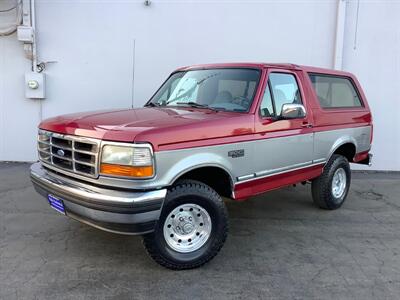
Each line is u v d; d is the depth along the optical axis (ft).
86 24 26.96
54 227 16.57
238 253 14.73
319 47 28.04
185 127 12.40
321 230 17.37
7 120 27.73
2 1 25.99
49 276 12.57
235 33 27.61
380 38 28.12
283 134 15.75
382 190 24.43
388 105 28.81
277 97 15.80
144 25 27.20
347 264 14.10
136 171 11.35
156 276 12.76
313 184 19.74
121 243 15.11
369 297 11.94
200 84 16.46
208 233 13.35
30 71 27.12
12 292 11.60
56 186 12.71
